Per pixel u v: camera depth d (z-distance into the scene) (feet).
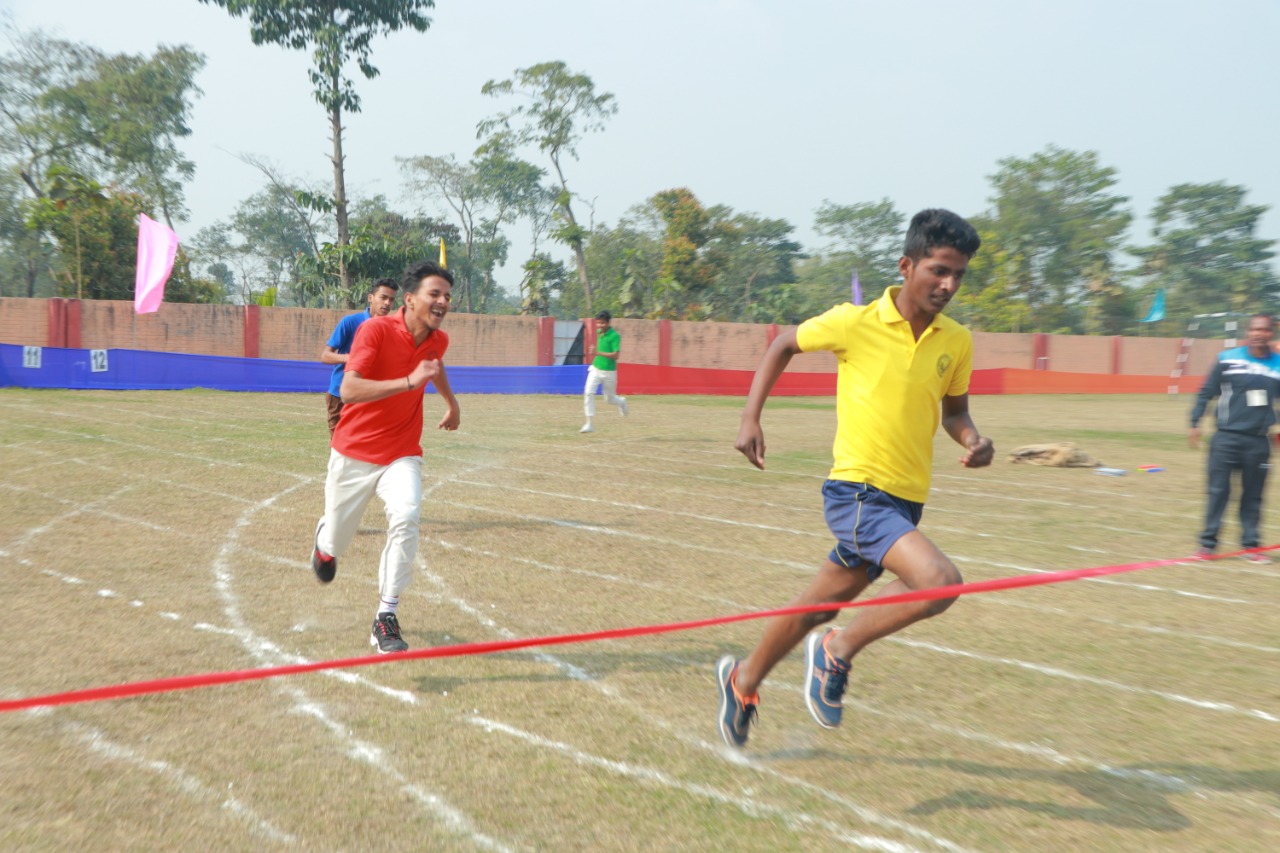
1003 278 166.40
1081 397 113.70
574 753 11.60
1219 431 24.35
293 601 17.98
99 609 17.07
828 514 11.21
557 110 153.69
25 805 9.98
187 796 10.28
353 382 14.69
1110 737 12.47
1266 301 187.83
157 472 32.94
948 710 13.33
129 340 81.82
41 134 139.74
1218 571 22.65
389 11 108.06
